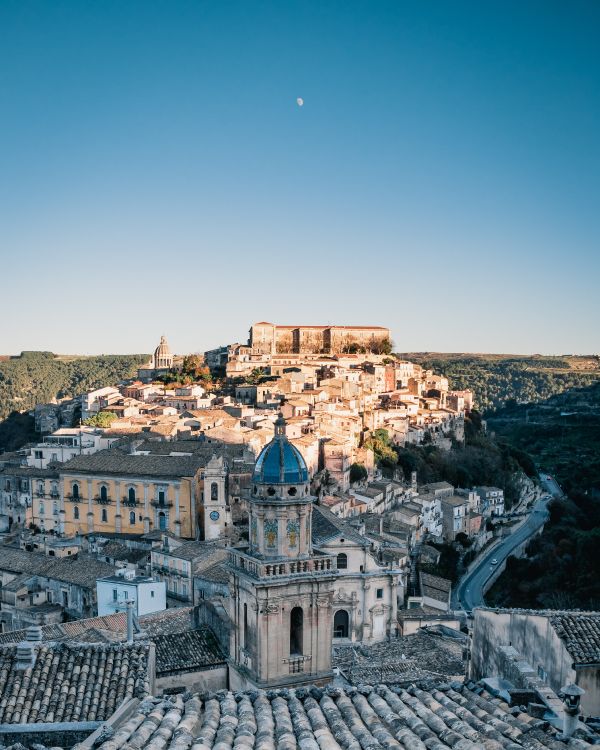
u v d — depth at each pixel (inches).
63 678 1486.2
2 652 1546.5
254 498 2070.6
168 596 4296.3
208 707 1123.3
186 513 5280.5
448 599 4771.2
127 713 1213.7
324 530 3757.4
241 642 2124.8
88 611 4264.3
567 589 5684.1
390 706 1119.6
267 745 955.3
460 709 1085.8
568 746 932.0
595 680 1392.7
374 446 7751.0
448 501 6860.2
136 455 5738.2
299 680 2025.1
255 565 2028.8
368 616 3663.9
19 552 5000.0
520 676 1254.3
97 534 5378.9
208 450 5900.6
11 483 6087.6
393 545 5002.5
